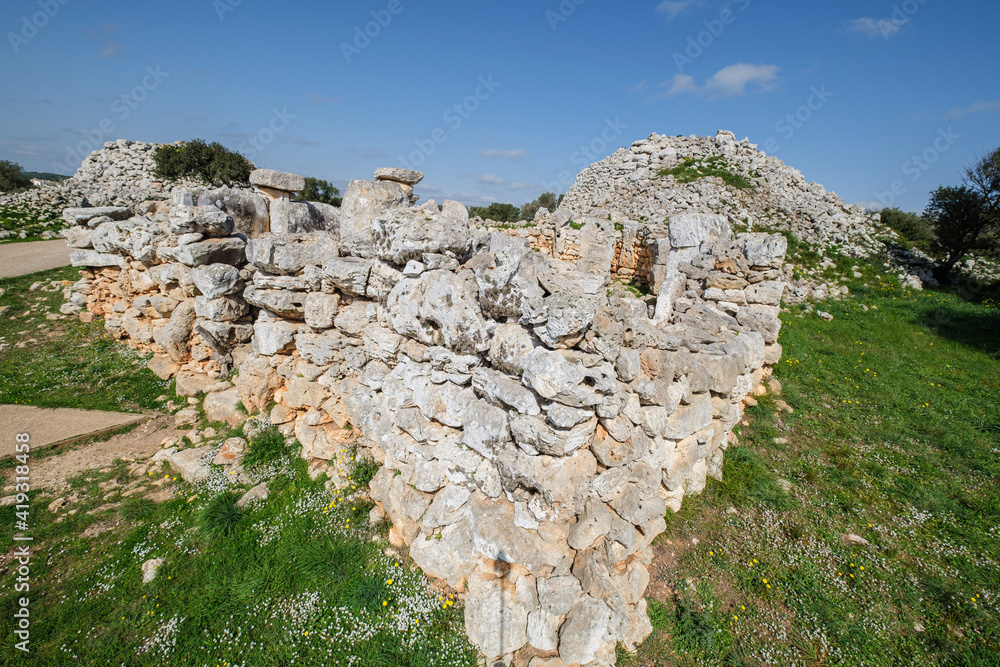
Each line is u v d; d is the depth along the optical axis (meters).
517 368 3.70
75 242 9.73
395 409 4.93
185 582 4.53
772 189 20.62
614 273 17.12
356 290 5.40
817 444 7.12
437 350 4.35
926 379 9.31
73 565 4.70
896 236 19.59
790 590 4.71
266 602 4.35
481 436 4.02
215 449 6.19
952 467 6.75
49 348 9.16
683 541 5.14
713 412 5.47
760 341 6.61
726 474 6.12
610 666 3.80
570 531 3.77
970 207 18.05
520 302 3.63
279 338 6.16
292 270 5.92
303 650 3.97
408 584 4.43
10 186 30.05
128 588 4.47
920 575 4.97
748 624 4.37
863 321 12.47
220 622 4.18
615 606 3.78
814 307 13.39
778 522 5.53
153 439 6.70
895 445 7.17
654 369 4.16
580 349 3.60
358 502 5.28
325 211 8.15
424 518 4.42
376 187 6.69
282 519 5.20
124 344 9.22
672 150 24.70
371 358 5.55
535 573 3.83
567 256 16.22
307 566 4.63
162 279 7.62
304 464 5.97
